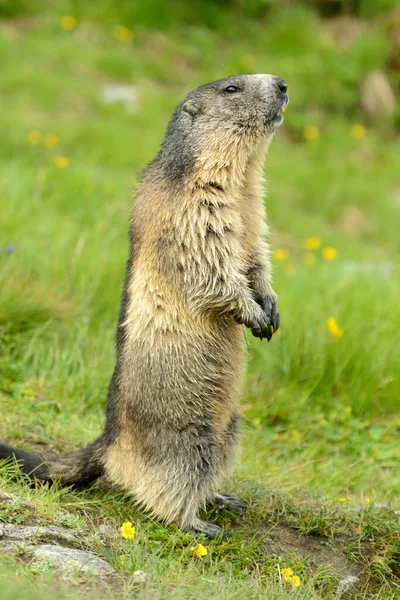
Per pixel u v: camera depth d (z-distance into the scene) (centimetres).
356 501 923
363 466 1055
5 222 1365
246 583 692
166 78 2511
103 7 2662
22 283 1198
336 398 1173
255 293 859
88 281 1273
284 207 2069
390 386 1180
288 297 1366
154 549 728
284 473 984
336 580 757
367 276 1513
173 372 789
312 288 1420
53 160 1852
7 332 1130
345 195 2164
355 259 1870
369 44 2611
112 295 1272
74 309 1209
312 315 1277
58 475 811
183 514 780
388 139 2506
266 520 833
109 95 2353
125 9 2675
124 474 796
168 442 782
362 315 1291
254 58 2597
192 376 792
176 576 678
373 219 2119
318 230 1992
